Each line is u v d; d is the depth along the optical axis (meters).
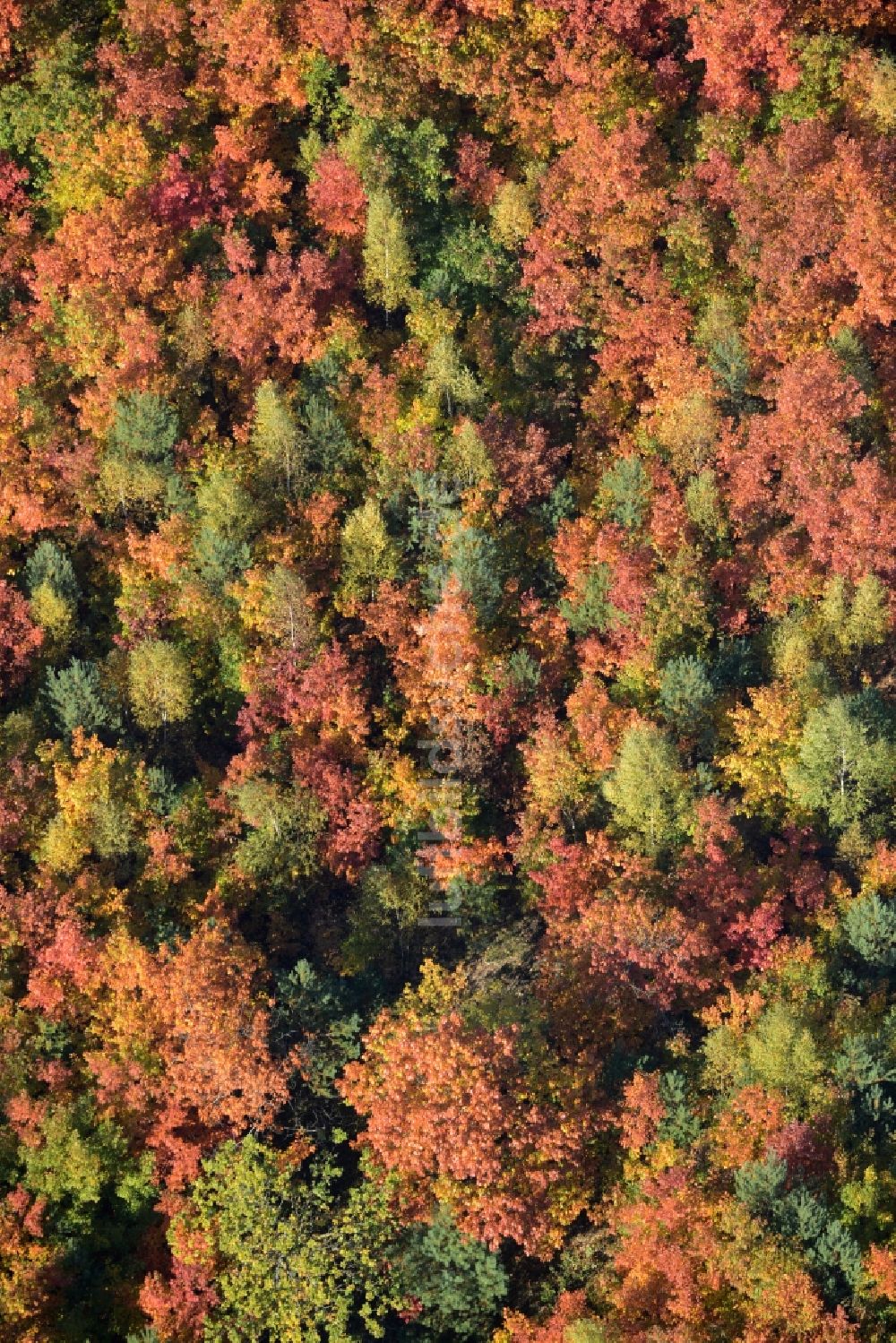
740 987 94.56
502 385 110.12
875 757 97.00
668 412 107.38
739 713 98.50
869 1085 88.62
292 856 98.94
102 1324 88.75
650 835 96.94
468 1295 86.88
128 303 110.44
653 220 111.19
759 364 109.06
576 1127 88.38
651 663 101.19
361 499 107.81
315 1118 92.88
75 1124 90.38
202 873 99.75
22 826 99.44
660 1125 88.69
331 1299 86.06
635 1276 85.88
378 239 109.12
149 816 98.88
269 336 110.38
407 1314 87.25
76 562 108.12
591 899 96.31
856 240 107.06
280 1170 89.00
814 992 92.00
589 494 108.06
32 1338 86.31
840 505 102.94
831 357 105.38
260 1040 90.19
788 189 108.62
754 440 104.56
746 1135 87.50
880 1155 87.31
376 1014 94.06
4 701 104.62
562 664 104.06
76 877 97.75
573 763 99.19
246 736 103.62
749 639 104.75
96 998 94.25
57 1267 88.44
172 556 104.62
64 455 106.81
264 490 107.06
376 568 104.31
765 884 96.06
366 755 101.44
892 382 108.62
